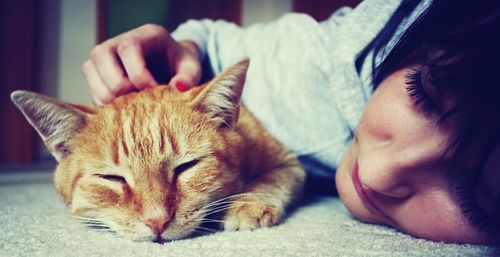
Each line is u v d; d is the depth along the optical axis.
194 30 0.50
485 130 0.24
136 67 0.35
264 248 0.27
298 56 0.44
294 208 0.39
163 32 0.38
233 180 0.34
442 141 0.26
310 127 0.42
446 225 0.27
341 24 0.41
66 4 0.91
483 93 0.24
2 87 0.89
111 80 0.36
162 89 0.36
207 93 0.34
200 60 0.44
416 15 0.32
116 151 0.31
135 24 0.98
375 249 0.27
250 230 0.31
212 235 0.31
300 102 0.43
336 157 0.41
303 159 0.44
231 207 0.33
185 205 0.31
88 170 0.32
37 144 0.93
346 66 0.37
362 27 0.37
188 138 0.32
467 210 0.26
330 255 0.26
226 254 0.26
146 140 0.31
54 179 0.36
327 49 0.42
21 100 0.32
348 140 0.41
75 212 0.33
